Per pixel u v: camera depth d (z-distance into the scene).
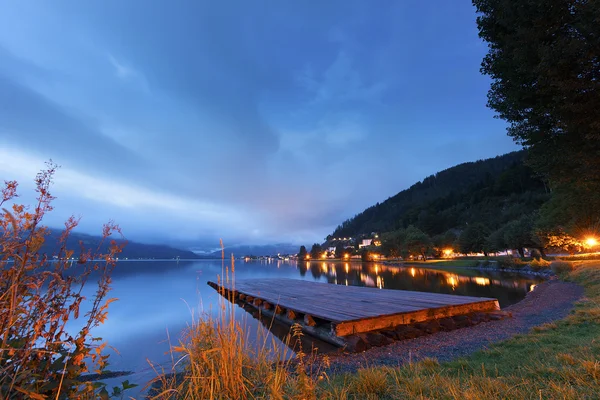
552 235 33.53
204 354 3.06
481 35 6.22
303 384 2.83
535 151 6.32
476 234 65.62
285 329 9.37
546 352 4.85
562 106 4.80
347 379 4.16
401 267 59.19
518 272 33.34
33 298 1.64
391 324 8.10
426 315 8.81
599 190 6.67
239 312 12.80
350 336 7.21
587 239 28.66
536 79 5.24
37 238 1.60
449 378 3.85
